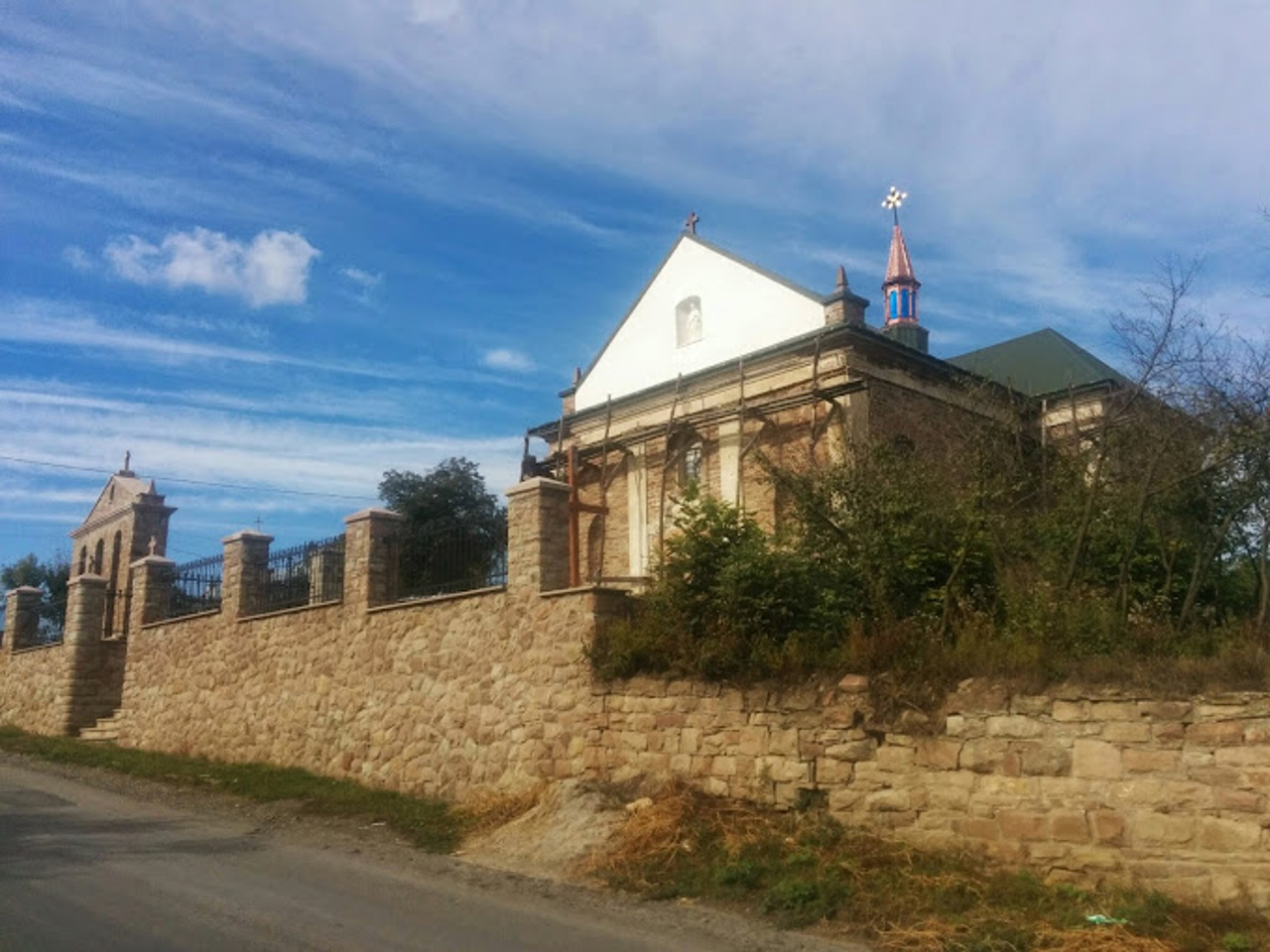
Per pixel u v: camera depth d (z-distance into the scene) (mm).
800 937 8305
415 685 15711
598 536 24375
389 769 15820
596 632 13078
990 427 14883
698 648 11844
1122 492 11938
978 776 9562
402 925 8336
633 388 25500
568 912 9016
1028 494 13414
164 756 20328
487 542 15391
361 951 7492
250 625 19750
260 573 20391
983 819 9453
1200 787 8461
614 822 11164
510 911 8992
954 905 8609
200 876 10023
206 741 20328
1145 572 11562
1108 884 8680
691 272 24688
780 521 14062
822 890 9039
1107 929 7797
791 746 10844
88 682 25719
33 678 27844
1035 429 16125
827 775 10531
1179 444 11461
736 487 21484
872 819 10133
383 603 17125
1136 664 9094
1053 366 24766
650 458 23703
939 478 13359
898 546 12281
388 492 30734
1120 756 8859
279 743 18344
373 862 11133
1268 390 11094
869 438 15898
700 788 11438
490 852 11523
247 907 8711
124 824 13078
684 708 11875
